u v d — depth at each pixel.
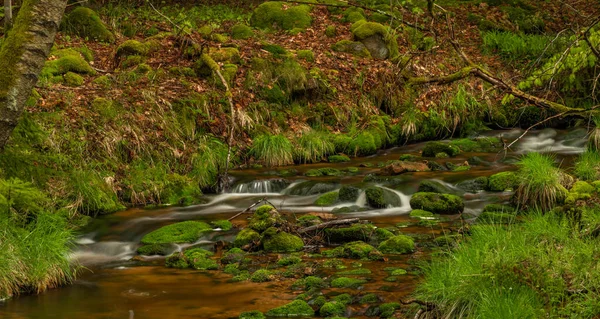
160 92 12.35
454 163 12.04
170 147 11.43
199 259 7.81
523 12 18.80
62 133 10.48
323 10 17.44
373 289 6.55
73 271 7.68
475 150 13.23
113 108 11.43
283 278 7.18
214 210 10.09
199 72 13.34
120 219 9.54
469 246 6.50
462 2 19.27
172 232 8.80
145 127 11.48
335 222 8.61
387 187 10.49
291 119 13.52
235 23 16.84
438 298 5.65
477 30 17.70
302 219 9.21
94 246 8.63
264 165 12.36
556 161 11.70
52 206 9.24
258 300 6.55
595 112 6.39
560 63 6.79
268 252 8.12
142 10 16.97
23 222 7.93
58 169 9.87
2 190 7.84
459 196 10.05
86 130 10.84
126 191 10.41
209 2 18.62
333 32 16.27
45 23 6.58
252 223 8.65
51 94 11.42
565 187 9.32
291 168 12.09
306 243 8.37
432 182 10.36
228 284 7.08
